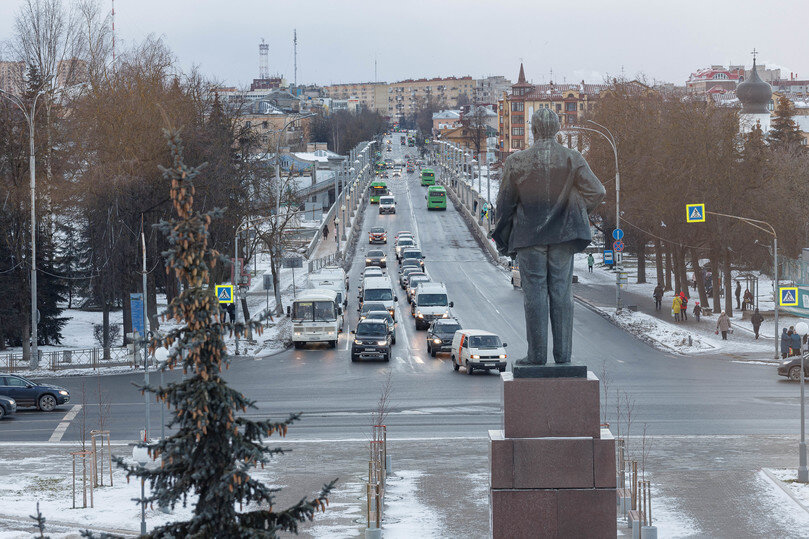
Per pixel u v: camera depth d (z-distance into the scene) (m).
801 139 124.56
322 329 58.91
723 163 69.81
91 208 59.25
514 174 16.08
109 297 63.31
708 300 80.94
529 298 16.09
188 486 13.08
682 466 29.83
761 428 35.34
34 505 26.47
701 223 71.19
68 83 66.19
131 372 52.56
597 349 56.25
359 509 25.52
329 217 135.50
